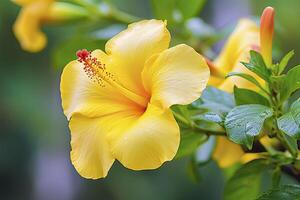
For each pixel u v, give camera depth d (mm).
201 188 2762
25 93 2863
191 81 794
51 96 2914
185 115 856
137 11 2621
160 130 787
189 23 1172
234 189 896
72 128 836
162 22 839
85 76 852
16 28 1275
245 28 908
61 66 1184
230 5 2262
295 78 822
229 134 792
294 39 2176
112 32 1194
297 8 2176
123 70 838
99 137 821
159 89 804
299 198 810
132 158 790
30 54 2855
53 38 2668
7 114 2910
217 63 933
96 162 818
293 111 794
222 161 943
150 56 827
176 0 1154
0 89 2855
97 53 851
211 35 1162
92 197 3129
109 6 1211
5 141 3035
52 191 3146
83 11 1209
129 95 829
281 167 877
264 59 874
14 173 3143
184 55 803
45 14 1208
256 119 795
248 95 835
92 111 834
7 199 3191
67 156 3098
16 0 1222
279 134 843
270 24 870
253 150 862
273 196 814
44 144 3051
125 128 812
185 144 881
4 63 2844
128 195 3002
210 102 861
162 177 2902
